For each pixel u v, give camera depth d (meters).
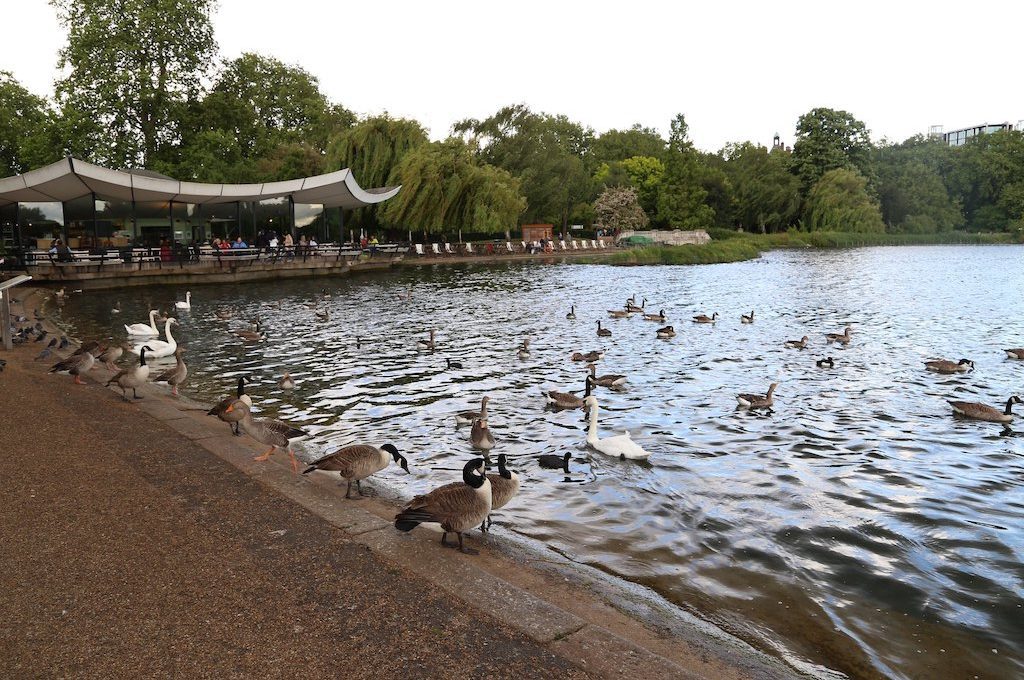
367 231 69.69
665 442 12.63
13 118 63.88
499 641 5.21
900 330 27.23
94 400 13.16
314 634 5.20
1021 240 108.44
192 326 27.16
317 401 15.23
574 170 88.69
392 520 7.79
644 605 6.51
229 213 52.72
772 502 9.74
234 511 7.70
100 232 47.56
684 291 42.12
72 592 5.76
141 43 58.88
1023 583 7.54
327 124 82.25
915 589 7.36
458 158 64.81
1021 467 11.42
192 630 5.21
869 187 111.06
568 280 48.91
